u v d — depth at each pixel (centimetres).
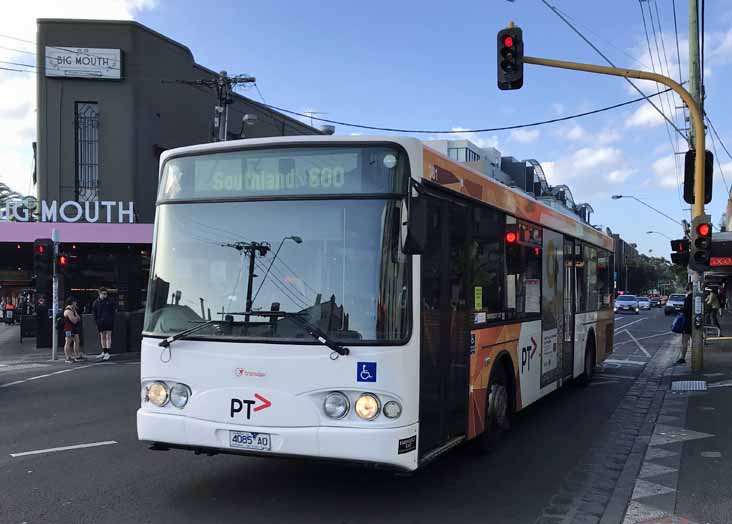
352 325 500
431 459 538
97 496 574
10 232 2483
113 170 2697
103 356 1850
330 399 495
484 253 705
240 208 542
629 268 9906
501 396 757
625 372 1514
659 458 716
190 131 3025
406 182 515
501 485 622
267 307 520
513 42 1159
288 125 3819
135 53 2733
